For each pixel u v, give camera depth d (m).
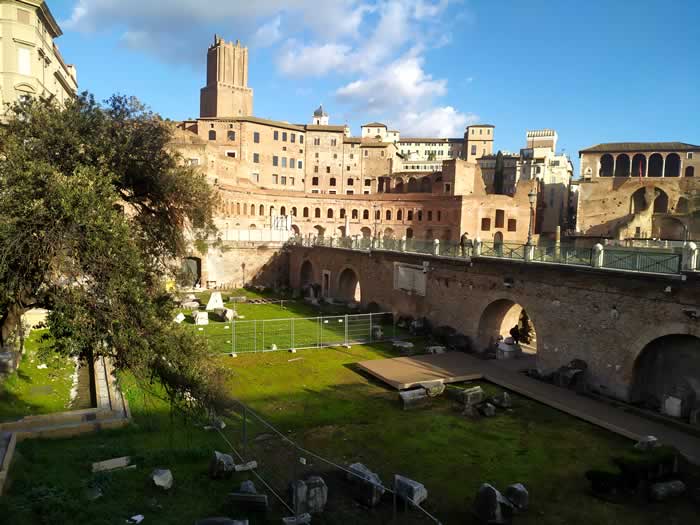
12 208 10.99
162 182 17.17
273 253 60.66
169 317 14.00
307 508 11.84
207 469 13.59
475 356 26.73
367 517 11.86
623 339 19.59
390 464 14.80
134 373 11.84
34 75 41.12
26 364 22.34
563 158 117.12
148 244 17.22
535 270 23.88
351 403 20.00
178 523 10.78
